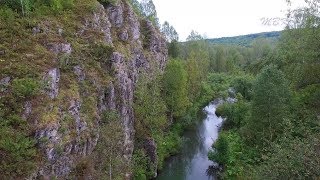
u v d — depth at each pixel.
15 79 26.95
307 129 25.25
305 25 26.25
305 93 30.86
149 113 48.91
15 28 32.31
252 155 42.50
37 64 29.58
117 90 38.75
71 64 33.41
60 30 36.22
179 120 67.75
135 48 53.72
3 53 29.36
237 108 61.81
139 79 51.12
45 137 25.34
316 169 19.77
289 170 20.86
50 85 28.48
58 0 38.91
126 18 55.25
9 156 23.22
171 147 54.38
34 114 25.94
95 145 31.78
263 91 39.59
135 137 45.06
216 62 148.00
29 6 36.44
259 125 40.59
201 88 96.06
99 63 37.78
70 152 27.83
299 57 28.06
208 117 77.38
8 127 24.45
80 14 40.91
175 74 62.34
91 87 34.38
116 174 33.72
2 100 25.55
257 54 159.88
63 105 28.84
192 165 50.62
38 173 24.11
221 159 46.12
